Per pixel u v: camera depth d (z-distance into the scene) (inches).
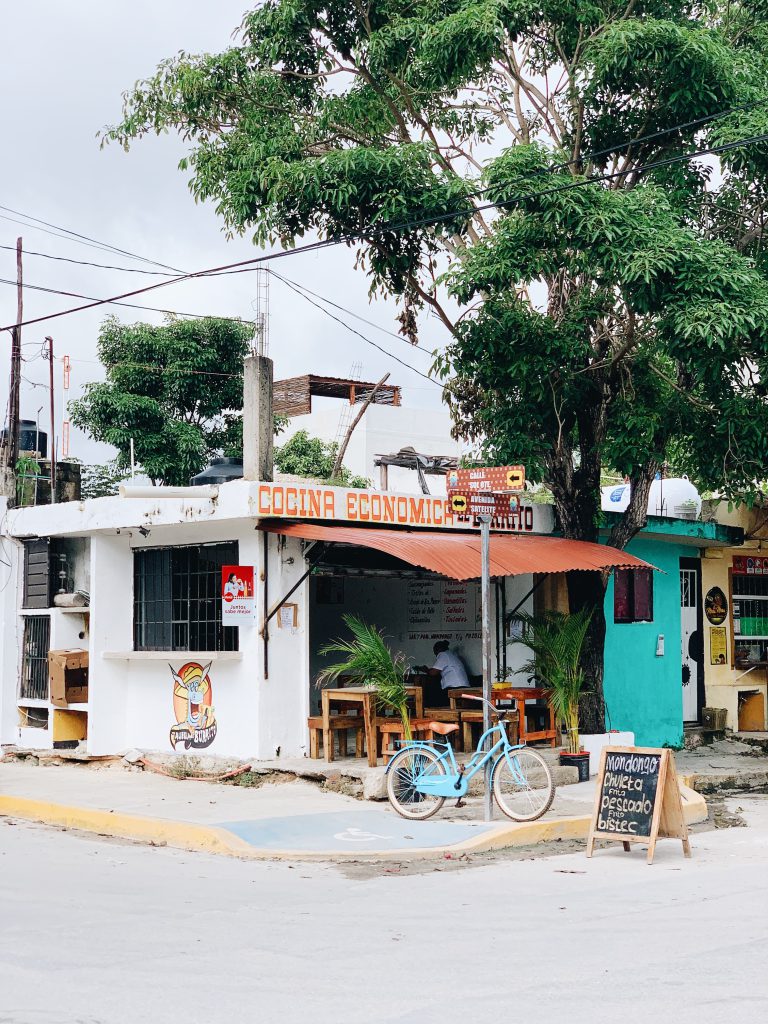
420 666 649.6
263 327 571.5
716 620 791.1
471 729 580.4
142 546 623.2
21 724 688.4
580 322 598.2
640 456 588.4
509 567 518.0
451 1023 202.7
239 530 555.2
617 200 530.9
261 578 544.7
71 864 387.9
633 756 407.2
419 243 597.0
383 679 514.6
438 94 639.1
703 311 510.0
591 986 226.5
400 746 507.8
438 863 394.6
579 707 617.6
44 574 677.3
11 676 690.2
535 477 593.9
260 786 530.6
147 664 613.3
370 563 595.2
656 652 722.2
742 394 595.8
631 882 354.0
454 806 483.5
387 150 566.6
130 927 284.4
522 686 638.5
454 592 665.6
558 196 523.8
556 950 257.9
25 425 904.9
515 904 316.8
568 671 579.5
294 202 578.9
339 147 641.6
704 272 522.0
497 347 581.3
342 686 633.6
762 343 527.8
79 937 273.0
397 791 472.7
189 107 637.9
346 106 625.3
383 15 602.9
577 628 582.9
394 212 555.8
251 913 303.1
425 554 508.4
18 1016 207.6
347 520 554.9
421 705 545.6
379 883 354.3
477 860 400.5
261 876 366.9
